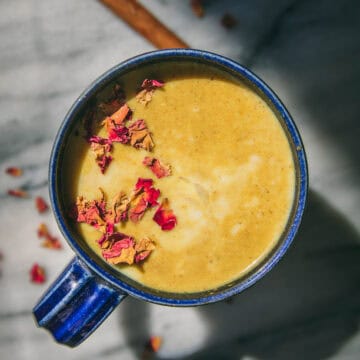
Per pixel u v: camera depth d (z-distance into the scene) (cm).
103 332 30
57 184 23
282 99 30
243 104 24
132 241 24
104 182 24
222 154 24
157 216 24
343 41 30
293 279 30
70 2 29
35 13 29
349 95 30
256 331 30
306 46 30
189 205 25
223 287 24
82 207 24
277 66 30
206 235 25
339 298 30
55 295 24
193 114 24
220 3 29
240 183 24
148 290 24
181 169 25
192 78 24
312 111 30
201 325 30
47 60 29
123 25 29
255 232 24
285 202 24
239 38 30
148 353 30
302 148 23
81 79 29
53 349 30
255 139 24
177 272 25
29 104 29
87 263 23
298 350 30
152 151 24
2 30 29
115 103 24
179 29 29
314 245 30
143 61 23
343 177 30
